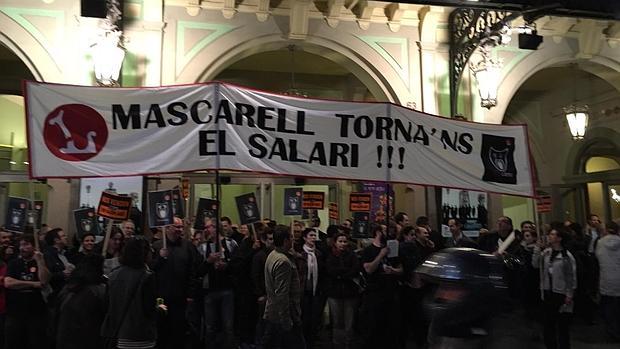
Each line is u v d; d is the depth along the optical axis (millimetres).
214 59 8891
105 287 4832
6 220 6059
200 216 6371
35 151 4512
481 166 5559
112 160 4613
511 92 9930
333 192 10992
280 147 4863
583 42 10250
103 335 4488
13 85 10602
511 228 7371
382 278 6234
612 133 11750
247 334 6621
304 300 6988
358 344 6348
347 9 9406
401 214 7848
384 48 9570
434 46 9664
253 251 6707
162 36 8727
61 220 8250
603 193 12125
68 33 8422
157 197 6027
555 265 6246
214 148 4703
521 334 2422
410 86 9570
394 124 5230
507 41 8562
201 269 6211
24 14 8320
